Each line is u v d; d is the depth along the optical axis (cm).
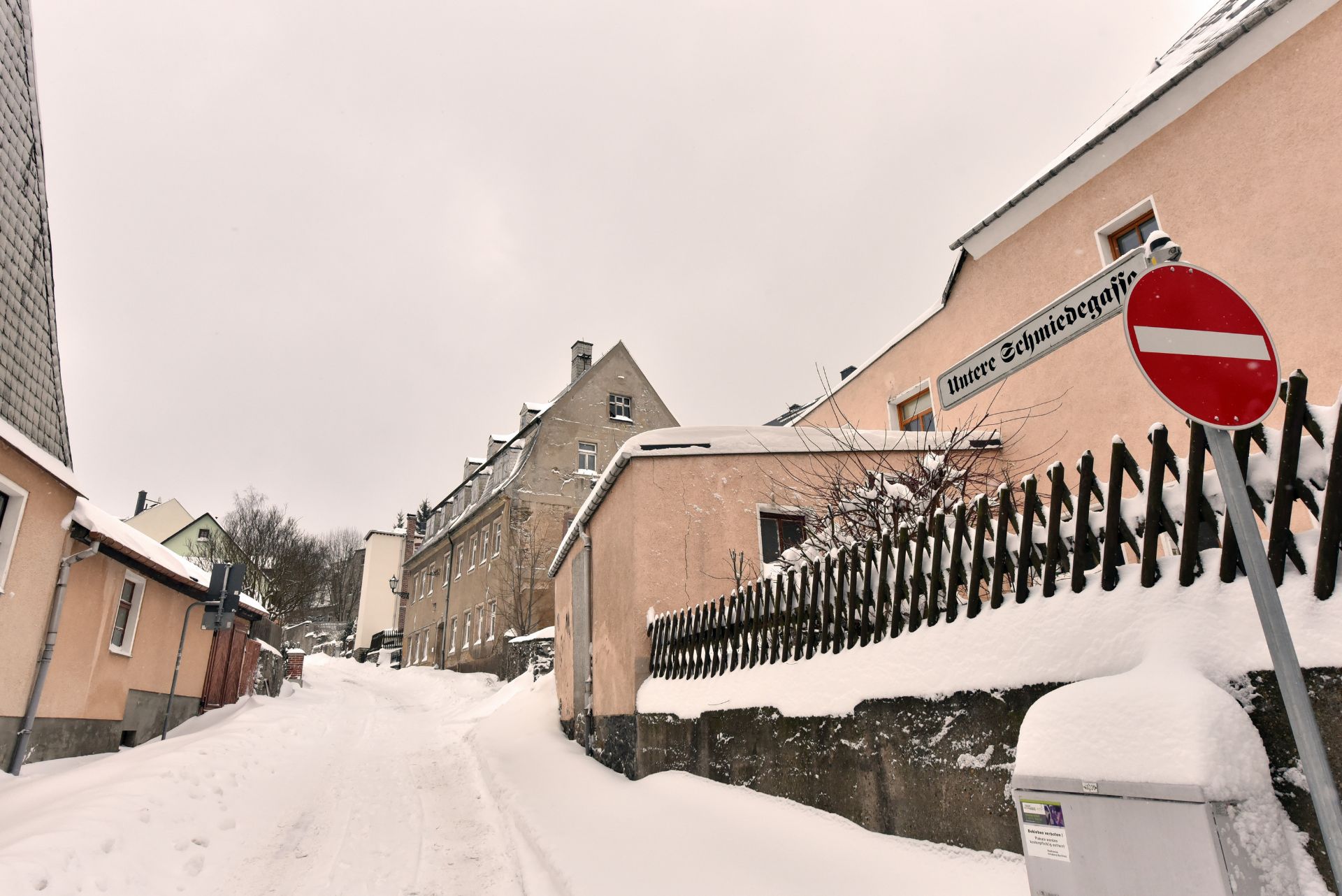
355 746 1229
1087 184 882
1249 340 235
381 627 5341
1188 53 844
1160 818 214
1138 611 294
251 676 1909
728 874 411
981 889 320
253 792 768
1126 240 845
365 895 476
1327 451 245
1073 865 234
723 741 607
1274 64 697
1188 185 767
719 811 539
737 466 862
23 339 930
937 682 388
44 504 870
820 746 481
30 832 476
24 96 957
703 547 823
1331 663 230
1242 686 250
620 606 868
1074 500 344
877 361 1287
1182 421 766
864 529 657
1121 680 257
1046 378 926
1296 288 664
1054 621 330
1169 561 295
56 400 1019
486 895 477
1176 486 292
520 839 588
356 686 3012
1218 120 743
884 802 418
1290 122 681
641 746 761
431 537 4372
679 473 847
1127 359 829
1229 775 214
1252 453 309
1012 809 333
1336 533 240
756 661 594
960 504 405
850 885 363
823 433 895
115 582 1052
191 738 983
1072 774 238
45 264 991
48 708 890
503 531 3028
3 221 895
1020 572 358
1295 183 672
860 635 478
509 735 1228
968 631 381
